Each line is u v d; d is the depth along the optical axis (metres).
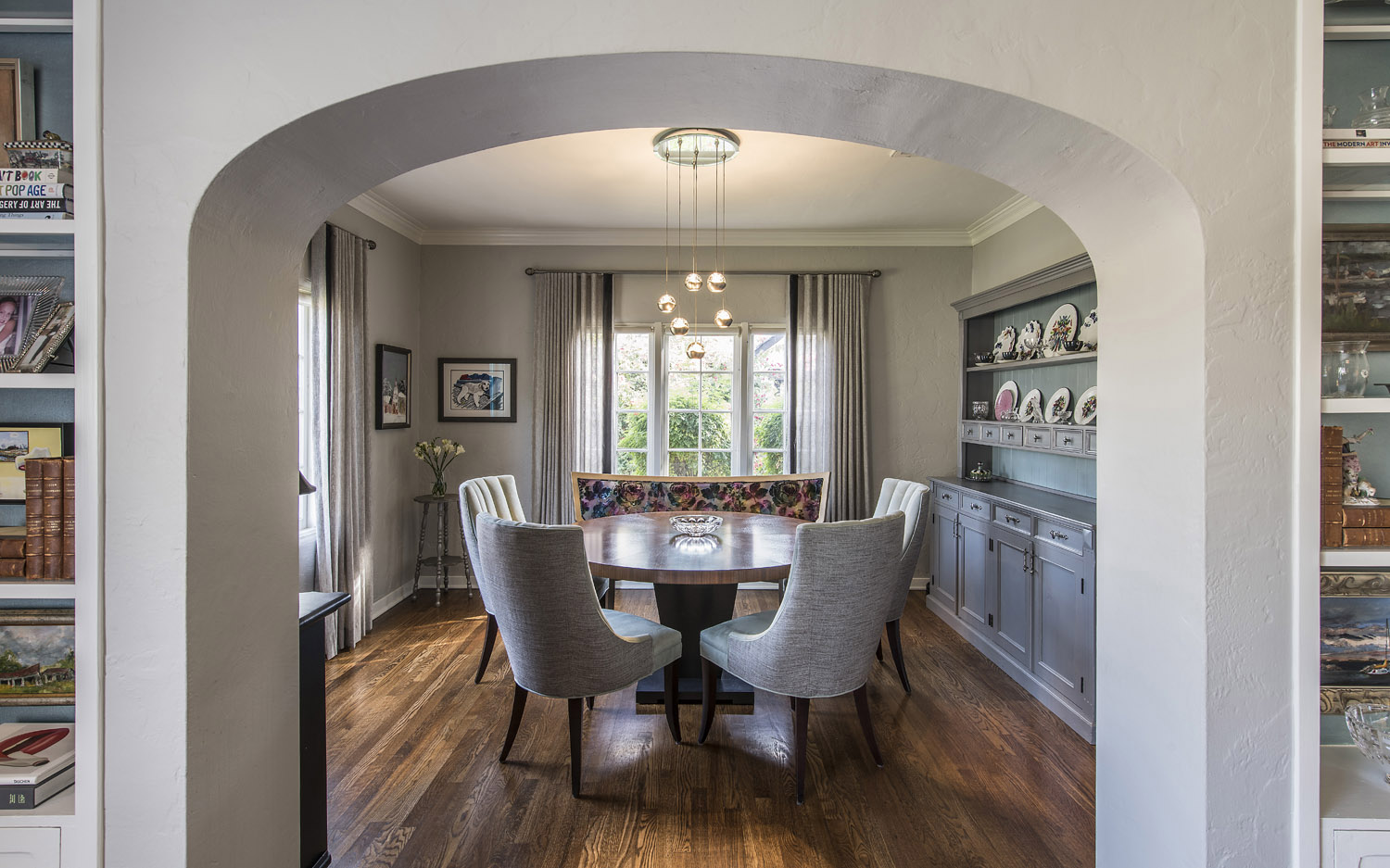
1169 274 1.41
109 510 1.27
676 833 2.06
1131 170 1.36
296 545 1.62
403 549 4.64
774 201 4.15
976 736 2.69
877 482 4.91
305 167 1.40
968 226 4.71
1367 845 1.31
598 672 2.25
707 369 4.95
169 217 1.26
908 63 1.27
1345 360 1.41
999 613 3.45
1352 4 1.38
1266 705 1.32
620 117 1.51
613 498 4.27
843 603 2.18
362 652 3.62
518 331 4.89
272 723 1.54
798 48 1.26
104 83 1.26
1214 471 1.32
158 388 1.27
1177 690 1.40
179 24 1.26
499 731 2.71
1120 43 1.28
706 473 4.96
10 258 1.46
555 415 4.78
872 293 4.91
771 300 4.92
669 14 1.25
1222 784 1.32
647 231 4.83
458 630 3.99
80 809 1.27
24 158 1.33
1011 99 1.29
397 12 1.26
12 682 1.40
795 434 4.87
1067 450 3.30
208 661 1.33
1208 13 1.29
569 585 2.17
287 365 1.58
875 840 2.02
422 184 3.86
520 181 3.79
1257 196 1.30
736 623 2.67
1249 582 1.32
